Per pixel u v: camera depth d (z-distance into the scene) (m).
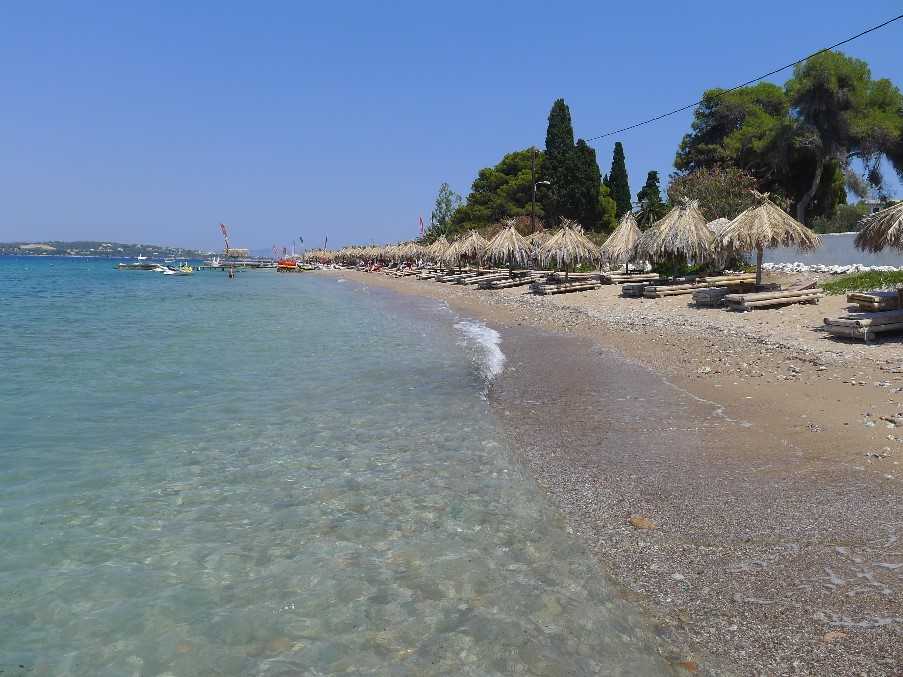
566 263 31.28
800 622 3.81
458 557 4.73
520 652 3.59
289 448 7.42
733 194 33.19
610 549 4.86
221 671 3.50
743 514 5.34
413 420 8.65
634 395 9.87
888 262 23.14
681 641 3.70
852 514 5.19
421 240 86.19
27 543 5.01
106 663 3.57
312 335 18.36
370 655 3.60
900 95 36.91
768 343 13.11
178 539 5.08
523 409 9.23
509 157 73.56
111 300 33.69
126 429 8.25
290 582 4.42
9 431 8.14
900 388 8.88
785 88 37.38
